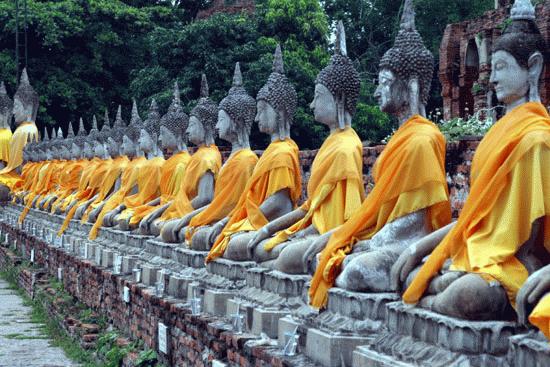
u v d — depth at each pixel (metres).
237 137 12.76
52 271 23.08
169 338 12.13
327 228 9.26
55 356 15.46
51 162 28.58
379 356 6.84
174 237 13.62
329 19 33.09
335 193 9.25
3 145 35.62
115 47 40.69
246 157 12.56
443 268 6.72
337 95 9.48
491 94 16.39
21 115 35.16
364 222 8.11
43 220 26.38
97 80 41.50
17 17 37.50
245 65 26.88
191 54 28.02
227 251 11.16
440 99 27.95
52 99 40.31
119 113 20.80
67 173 25.88
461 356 6.09
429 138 7.77
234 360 9.48
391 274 7.36
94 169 21.98
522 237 6.37
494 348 6.05
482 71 16.72
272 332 9.13
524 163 6.35
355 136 9.47
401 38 8.15
